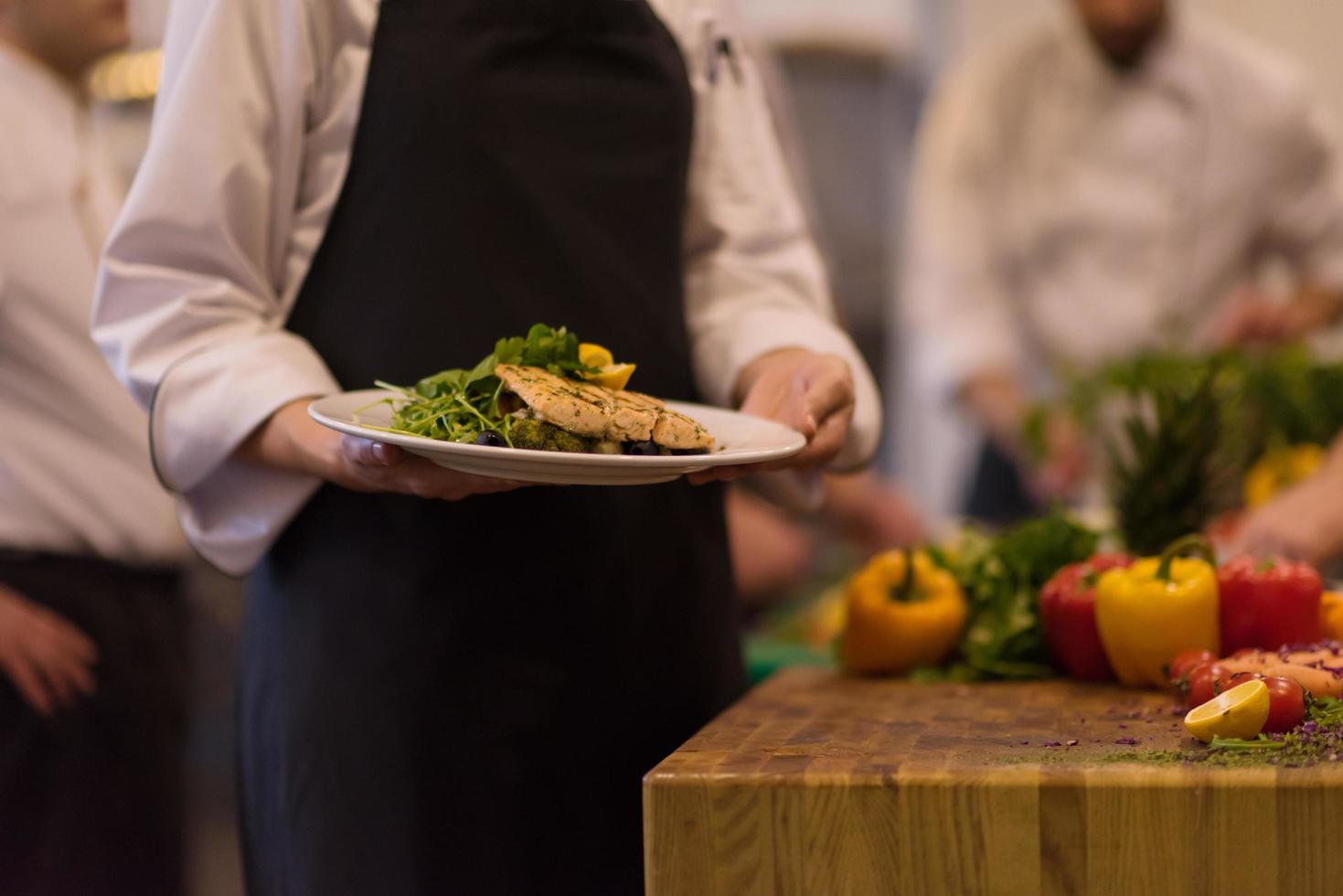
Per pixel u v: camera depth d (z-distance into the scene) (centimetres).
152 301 128
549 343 121
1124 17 309
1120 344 325
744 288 156
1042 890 98
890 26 569
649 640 140
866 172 581
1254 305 279
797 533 297
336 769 131
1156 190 323
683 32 154
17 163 221
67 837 218
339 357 134
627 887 138
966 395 331
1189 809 96
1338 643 130
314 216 135
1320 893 95
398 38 132
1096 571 151
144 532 230
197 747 432
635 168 141
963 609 159
